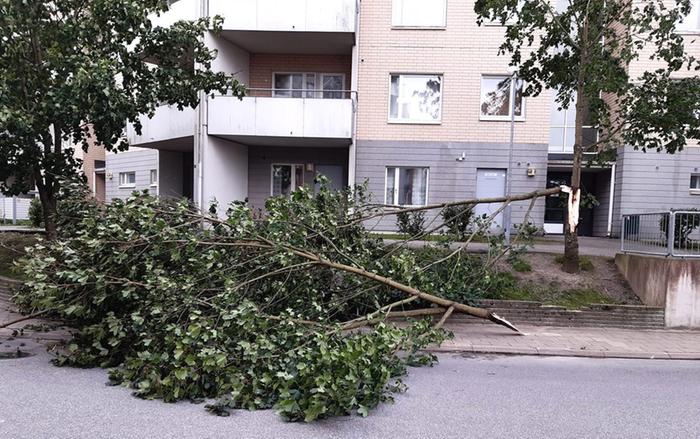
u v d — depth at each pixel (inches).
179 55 372.8
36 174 363.6
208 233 244.7
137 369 195.8
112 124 327.6
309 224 268.7
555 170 687.7
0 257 418.3
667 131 339.6
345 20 543.8
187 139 596.1
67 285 217.3
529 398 194.2
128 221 239.3
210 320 205.6
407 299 280.1
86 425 156.7
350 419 169.0
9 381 198.7
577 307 335.3
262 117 538.0
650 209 614.2
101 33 337.7
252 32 553.0
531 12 339.3
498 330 311.4
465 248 328.5
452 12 605.6
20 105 297.7
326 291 275.1
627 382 219.6
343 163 621.3
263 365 188.9
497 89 609.9
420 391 200.7
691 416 177.5
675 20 333.1
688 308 326.0
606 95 503.8
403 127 615.5
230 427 159.3
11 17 294.5
